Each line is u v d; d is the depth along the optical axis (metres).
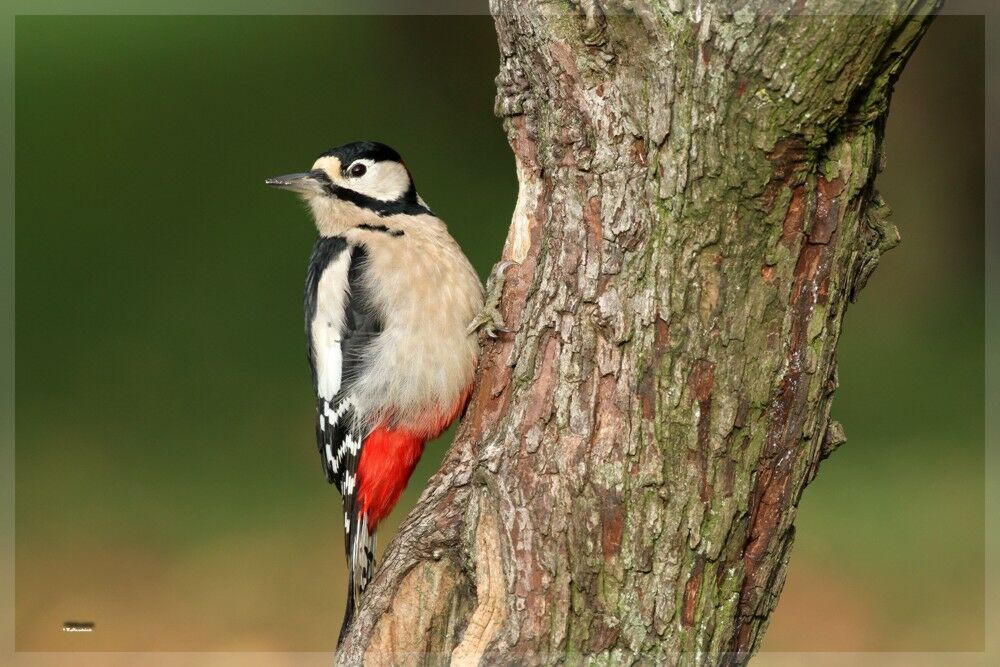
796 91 5.14
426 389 8.06
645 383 5.71
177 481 14.91
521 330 6.19
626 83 5.64
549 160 6.03
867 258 5.93
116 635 12.12
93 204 20.09
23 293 18.69
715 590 5.84
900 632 11.63
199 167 22.00
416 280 8.16
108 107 23.25
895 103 20.72
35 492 14.46
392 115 23.58
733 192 5.43
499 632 6.05
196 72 24.70
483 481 6.19
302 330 18.25
